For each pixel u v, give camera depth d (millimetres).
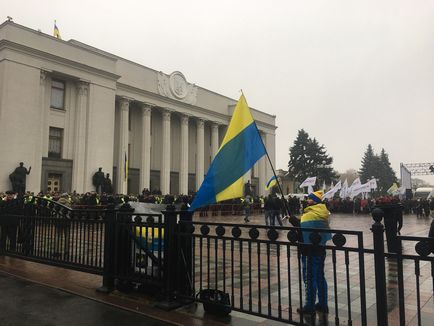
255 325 4418
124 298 5500
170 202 6844
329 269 7875
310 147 69000
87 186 31984
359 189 37406
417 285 3225
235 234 4539
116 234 5848
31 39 29188
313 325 3924
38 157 29062
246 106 5973
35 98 29094
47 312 4867
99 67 34000
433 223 5113
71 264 6641
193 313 4879
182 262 5234
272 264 8359
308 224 4902
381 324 3389
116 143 38531
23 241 8023
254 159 5820
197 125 47625
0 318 4609
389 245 9188
